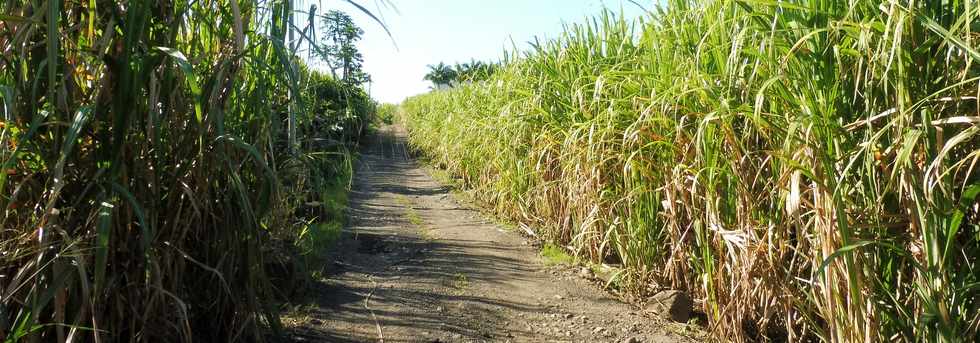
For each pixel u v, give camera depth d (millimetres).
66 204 2107
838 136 2260
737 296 2953
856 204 2367
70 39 1938
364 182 10289
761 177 2941
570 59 5406
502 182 6906
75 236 2080
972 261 2127
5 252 1994
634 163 3629
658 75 3439
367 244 5395
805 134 2322
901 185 2061
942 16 2121
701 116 3039
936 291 2047
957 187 2127
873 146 2047
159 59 2010
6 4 1909
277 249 3316
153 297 2211
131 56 1998
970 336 2043
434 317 3533
